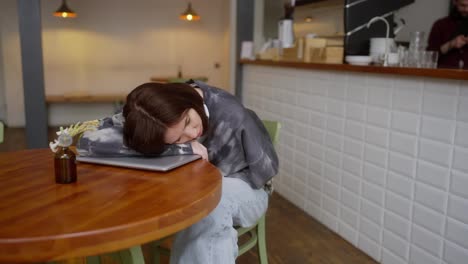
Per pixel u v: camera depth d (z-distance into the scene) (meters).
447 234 1.89
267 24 5.20
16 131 6.55
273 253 2.44
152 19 7.67
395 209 2.20
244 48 4.01
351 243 2.57
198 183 1.12
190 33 7.91
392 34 3.17
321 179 2.87
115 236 0.83
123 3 7.48
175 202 0.97
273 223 2.88
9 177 1.17
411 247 2.10
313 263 2.33
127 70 7.71
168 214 0.90
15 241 0.76
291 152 3.26
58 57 7.33
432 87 1.93
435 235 1.96
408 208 2.11
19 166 1.29
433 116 1.93
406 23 4.44
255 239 1.77
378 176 2.31
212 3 7.91
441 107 1.89
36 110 3.34
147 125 1.20
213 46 8.06
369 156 2.37
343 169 2.62
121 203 0.96
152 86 1.27
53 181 1.13
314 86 2.89
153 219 0.88
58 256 0.79
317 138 2.89
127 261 1.22
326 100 2.76
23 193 1.03
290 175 3.29
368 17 3.05
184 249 1.39
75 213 0.90
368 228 2.41
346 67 2.48
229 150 1.54
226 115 1.52
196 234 1.39
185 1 7.77
